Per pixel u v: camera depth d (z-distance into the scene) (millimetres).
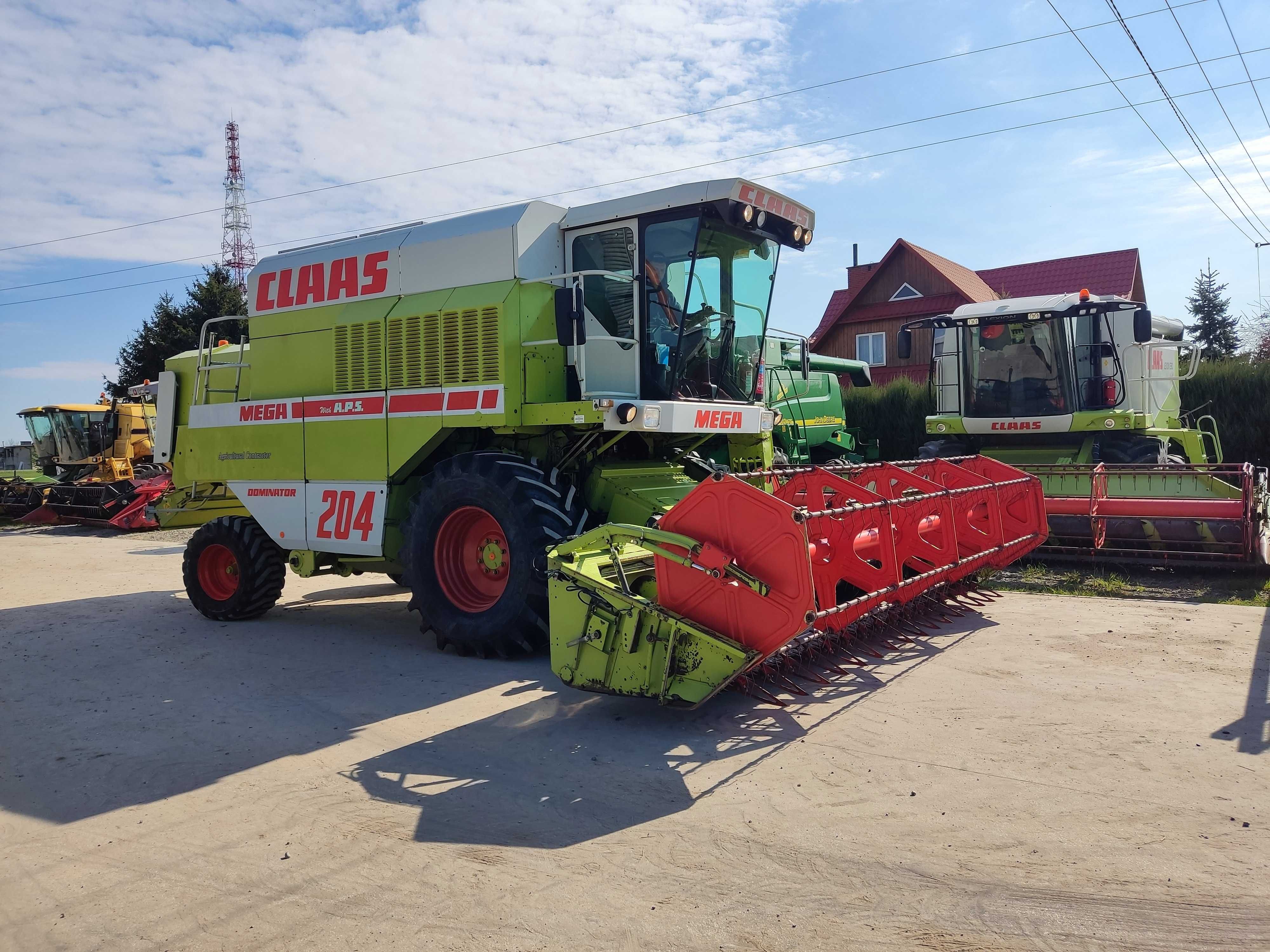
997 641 6305
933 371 12406
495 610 6160
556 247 6613
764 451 7758
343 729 4949
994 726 4594
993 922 2803
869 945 2695
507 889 3119
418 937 2826
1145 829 3406
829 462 15672
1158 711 4750
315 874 3279
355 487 7016
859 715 4824
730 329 6938
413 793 4023
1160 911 2838
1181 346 13227
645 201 6246
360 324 6953
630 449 7227
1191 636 6324
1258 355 29469
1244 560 8164
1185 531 8312
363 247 7086
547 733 4770
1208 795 3695
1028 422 11062
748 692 5066
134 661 6633
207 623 8023
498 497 6051
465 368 6320
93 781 4293
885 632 6375
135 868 3387
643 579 5504
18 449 23484
